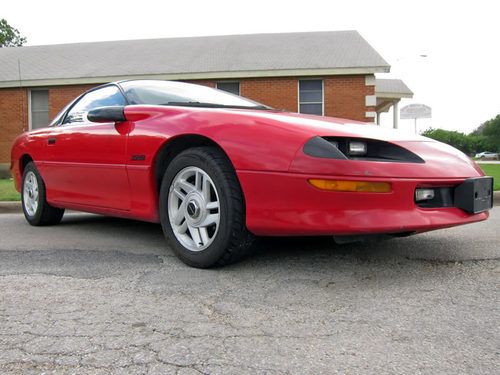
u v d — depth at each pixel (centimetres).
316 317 200
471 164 285
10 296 229
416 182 243
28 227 446
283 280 251
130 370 156
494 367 157
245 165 251
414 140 278
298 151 241
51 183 412
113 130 331
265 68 1371
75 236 389
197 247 275
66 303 219
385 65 1334
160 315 203
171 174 287
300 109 1411
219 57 1503
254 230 254
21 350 171
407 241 347
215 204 268
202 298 224
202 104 337
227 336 181
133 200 321
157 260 299
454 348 171
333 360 162
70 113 412
